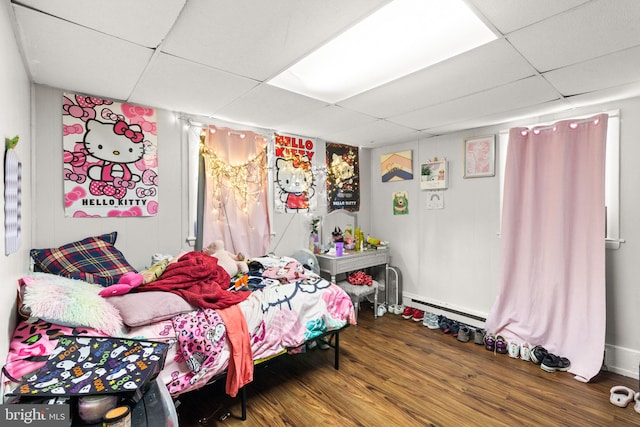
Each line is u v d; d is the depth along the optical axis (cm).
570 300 255
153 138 256
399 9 140
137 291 185
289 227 350
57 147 216
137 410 97
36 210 208
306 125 312
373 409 201
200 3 126
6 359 120
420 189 378
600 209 239
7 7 121
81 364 103
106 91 221
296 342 215
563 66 184
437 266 365
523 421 190
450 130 336
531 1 125
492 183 317
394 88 217
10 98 129
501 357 272
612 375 242
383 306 384
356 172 418
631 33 148
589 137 247
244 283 231
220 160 288
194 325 173
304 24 142
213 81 204
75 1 123
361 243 388
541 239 273
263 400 210
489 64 181
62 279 175
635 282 240
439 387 226
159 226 261
